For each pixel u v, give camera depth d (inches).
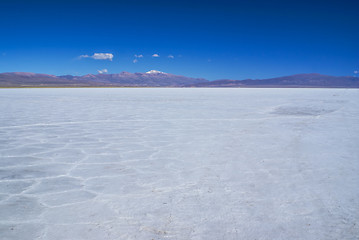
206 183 123.6
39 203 103.6
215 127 286.5
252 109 488.4
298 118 358.0
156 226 86.0
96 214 94.3
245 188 117.1
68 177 133.7
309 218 91.0
